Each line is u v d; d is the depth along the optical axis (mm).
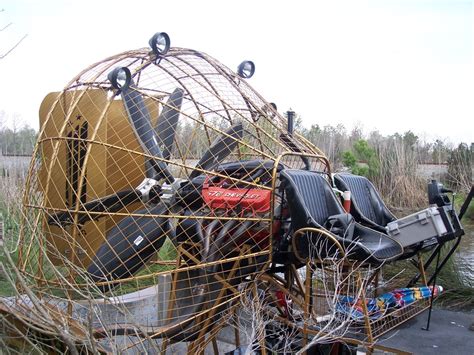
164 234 4012
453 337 3590
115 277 3941
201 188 4023
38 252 3961
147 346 3984
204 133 4613
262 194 3789
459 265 6316
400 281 5359
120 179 4613
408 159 11898
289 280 4105
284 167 3980
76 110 4543
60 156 4605
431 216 3779
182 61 4285
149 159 3939
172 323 3949
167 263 5070
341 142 12758
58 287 3791
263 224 3801
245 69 4715
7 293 4562
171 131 4238
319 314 3938
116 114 4691
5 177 7930
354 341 3473
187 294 4141
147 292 4965
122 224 4082
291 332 3879
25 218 4043
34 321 3484
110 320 3934
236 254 3984
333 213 4020
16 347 3756
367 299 3799
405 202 11180
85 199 4469
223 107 4359
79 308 3799
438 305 5355
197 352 3982
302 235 3580
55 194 4625
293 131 4332
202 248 3932
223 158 4184
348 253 3457
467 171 12180
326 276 3922
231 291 3977
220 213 3926
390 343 3461
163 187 3994
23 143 10359
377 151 12242
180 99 4246
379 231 4254
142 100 3916
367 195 4906
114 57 4238
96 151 4469
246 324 4145
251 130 4359
